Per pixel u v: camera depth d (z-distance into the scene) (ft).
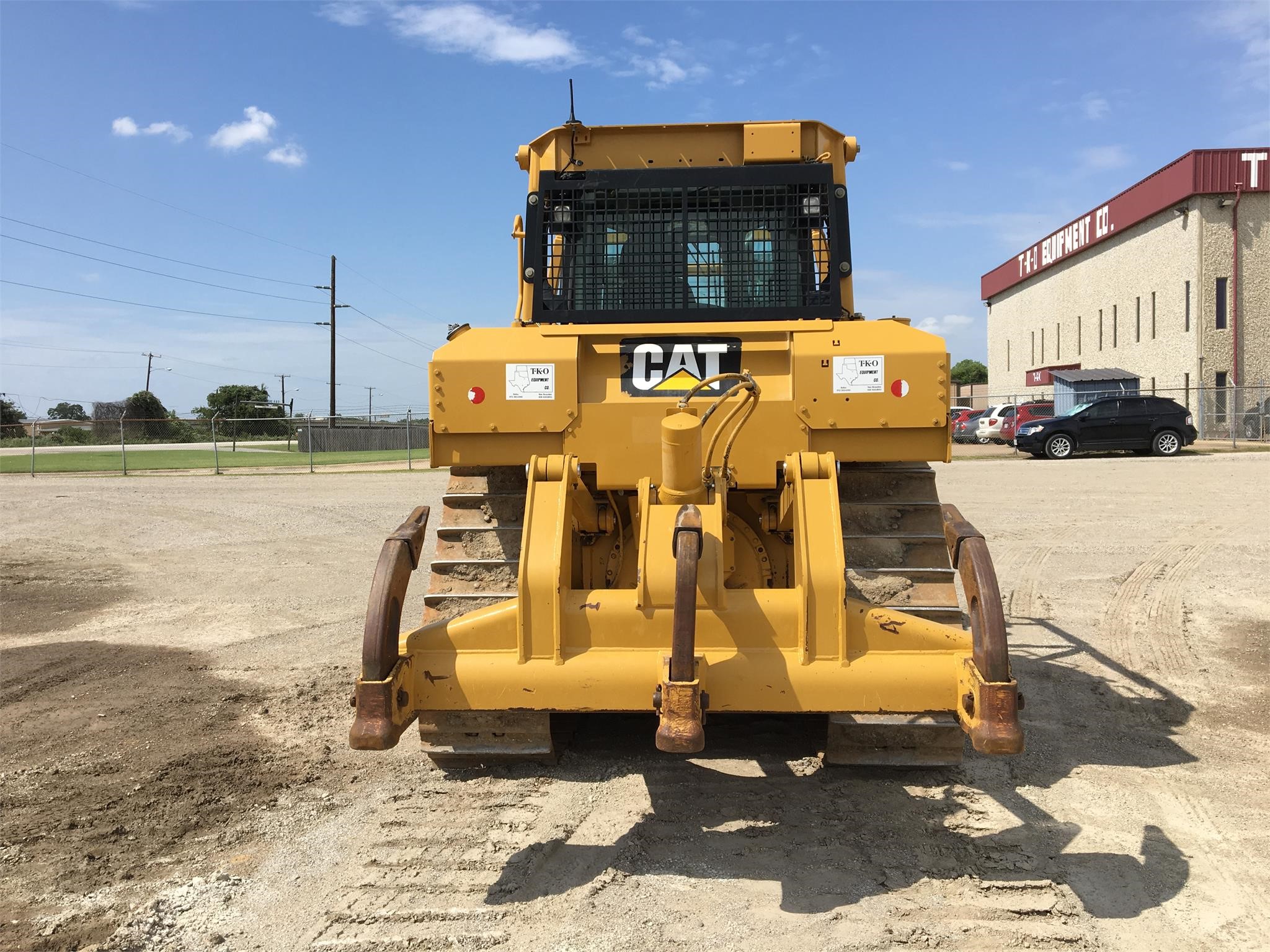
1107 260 137.49
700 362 14.61
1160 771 14.66
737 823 12.73
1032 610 26.12
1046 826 12.62
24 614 28.09
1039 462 76.02
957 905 10.57
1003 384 189.98
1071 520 41.52
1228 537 36.42
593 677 11.39
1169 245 118.01
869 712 11.25
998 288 189.06
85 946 10.07
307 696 19.39
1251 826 12.66
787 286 16.88
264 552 38.65
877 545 14.82
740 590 11.91
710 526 11.85
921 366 14.05
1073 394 116.37
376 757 15.78
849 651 11.40
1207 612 25.49
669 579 11.59
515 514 15.57
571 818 12.95
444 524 15.62
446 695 11.50
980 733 10.09
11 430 142.10
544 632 11.53
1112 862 11.60
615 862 11.65
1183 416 82.12
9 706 18.97
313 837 12.63
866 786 13.97
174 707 18.74
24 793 14.34
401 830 12.75
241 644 23.99
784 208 16.90
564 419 14.33
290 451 117.60
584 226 16.96
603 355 14.74
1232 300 110.32
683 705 10.23
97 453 112.57
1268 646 22.11
